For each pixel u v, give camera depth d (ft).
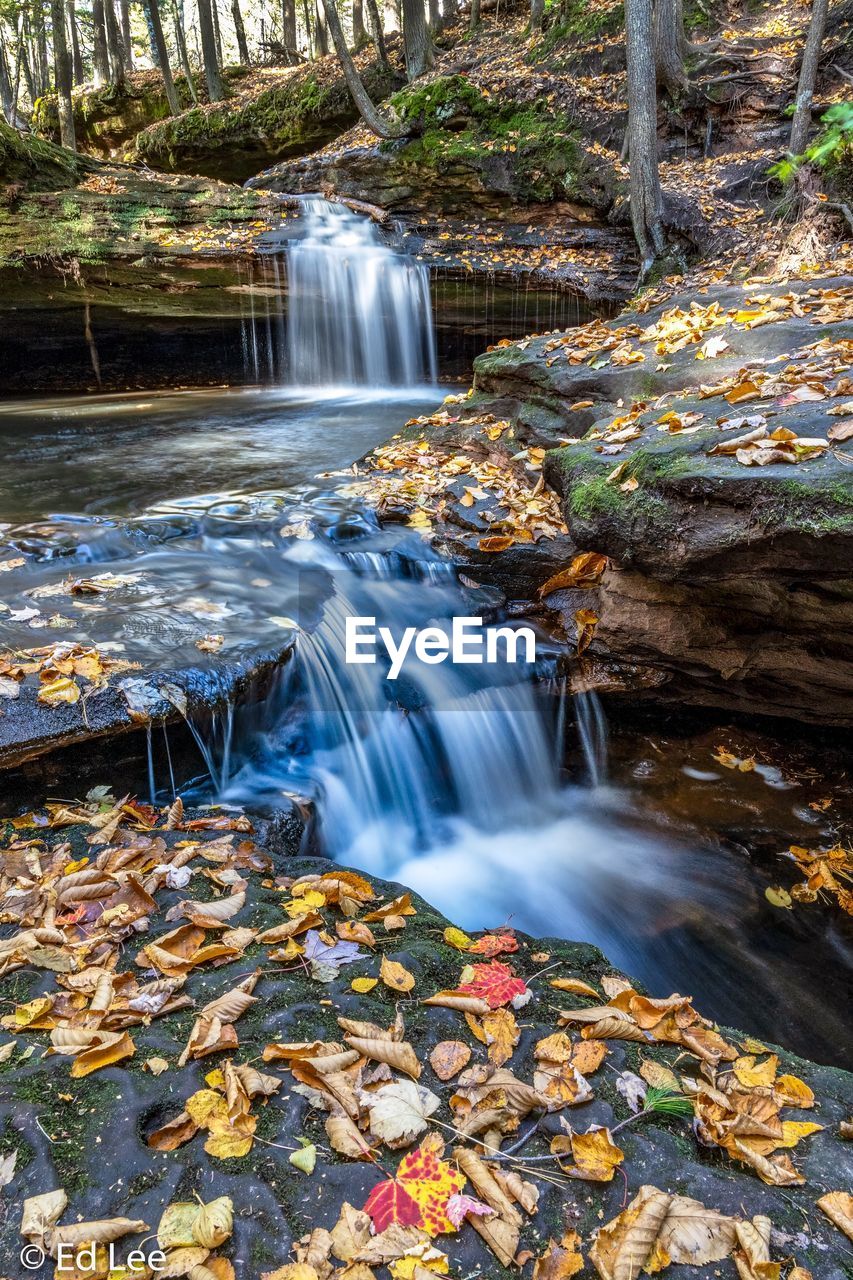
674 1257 4.85
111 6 76.79
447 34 64.39
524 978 7.47
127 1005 6.52
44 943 7.25
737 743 15.02
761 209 35.91
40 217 35.99
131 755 10.07
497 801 14.23
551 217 41.91
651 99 34.30
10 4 73.97
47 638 11.59
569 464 14.70
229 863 8.82
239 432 28.09
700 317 20.16
